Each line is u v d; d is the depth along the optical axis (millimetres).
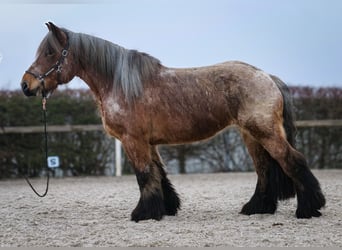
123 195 9500
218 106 6570
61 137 13578
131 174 13883
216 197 8992
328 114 13922
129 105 6609
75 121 13594
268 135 6395
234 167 13953
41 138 13414
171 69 6844
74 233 6023
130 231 6062
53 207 8117
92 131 13664
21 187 11406
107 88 6828
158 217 6672
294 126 6730
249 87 6457
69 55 6922
